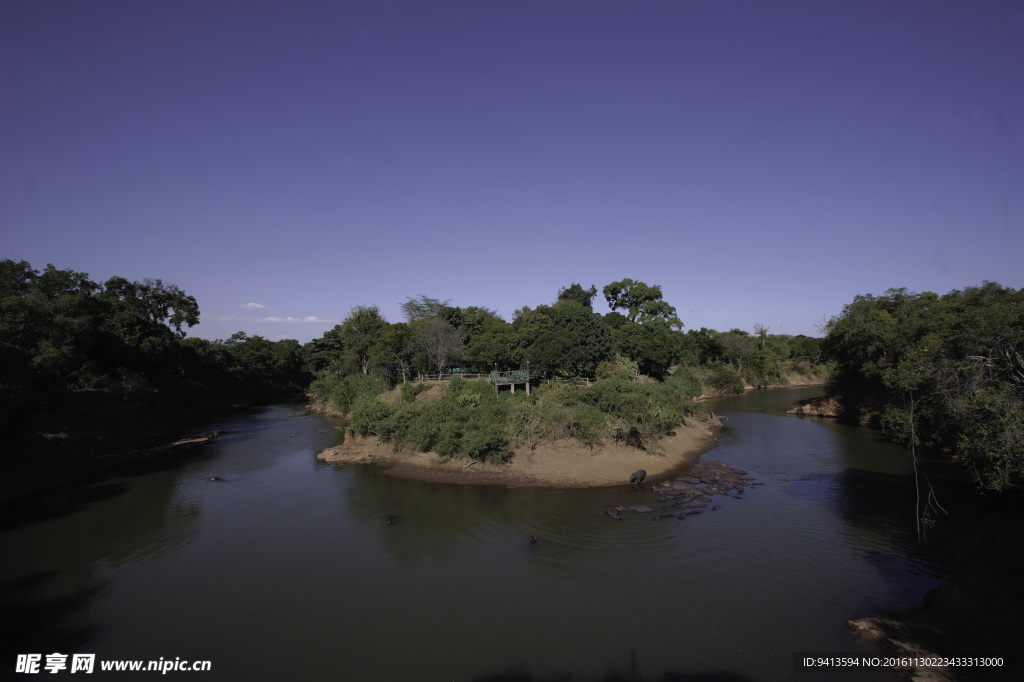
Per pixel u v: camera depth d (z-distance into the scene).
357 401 58.56
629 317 100.69
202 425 64.06
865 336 51.75
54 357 41.47
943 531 23.53
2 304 38.69
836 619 16.62
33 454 35.16
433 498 30.58
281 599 18.80
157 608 18.34
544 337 56.81
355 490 32.56
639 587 19.02
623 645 15.45
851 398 58.84
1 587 20.08
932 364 22.06
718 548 22.33
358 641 16.03
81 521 27.45
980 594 16.84
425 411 41.25
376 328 80.50
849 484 31.83
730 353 101.94
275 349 123.25
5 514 28.77
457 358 67.44
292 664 14.96
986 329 23.34
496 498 30.31
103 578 20.75
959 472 33.59
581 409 39.47
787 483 32.34
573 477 33.91
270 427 61.97
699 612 17.23
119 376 58.41
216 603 18.61
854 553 21.55
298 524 26.55
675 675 13.98
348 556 22.42
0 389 33.84
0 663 15.28
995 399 17.81
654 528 24.80
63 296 51.38
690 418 52.06
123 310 72.31
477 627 16.66
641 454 38.34
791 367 109.00
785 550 22.00
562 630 16.33
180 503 30.45
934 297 56.81
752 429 52.72
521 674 14.25
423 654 15.27
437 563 21.48
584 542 23.27
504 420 38.28
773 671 13.99
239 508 29.33
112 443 46.75
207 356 91.00
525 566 20.97
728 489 31.17
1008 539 20.25
